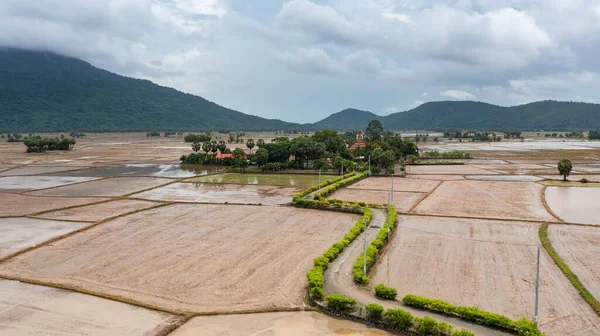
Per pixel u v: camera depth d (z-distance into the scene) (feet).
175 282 118.32
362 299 106.42
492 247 147.33
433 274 122.93
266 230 173.17
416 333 91.66
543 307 101.40
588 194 253.24
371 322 97.40
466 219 189.26
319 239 160.04
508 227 174.09
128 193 262.26
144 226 178.91
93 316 99.09
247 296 109.91
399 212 204.13
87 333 91.66
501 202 229.25
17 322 96.27
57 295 110.11
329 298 102.22
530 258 135.23
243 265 131.54
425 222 184.44
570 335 88.89
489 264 130.52
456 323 93.81
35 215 198.80
